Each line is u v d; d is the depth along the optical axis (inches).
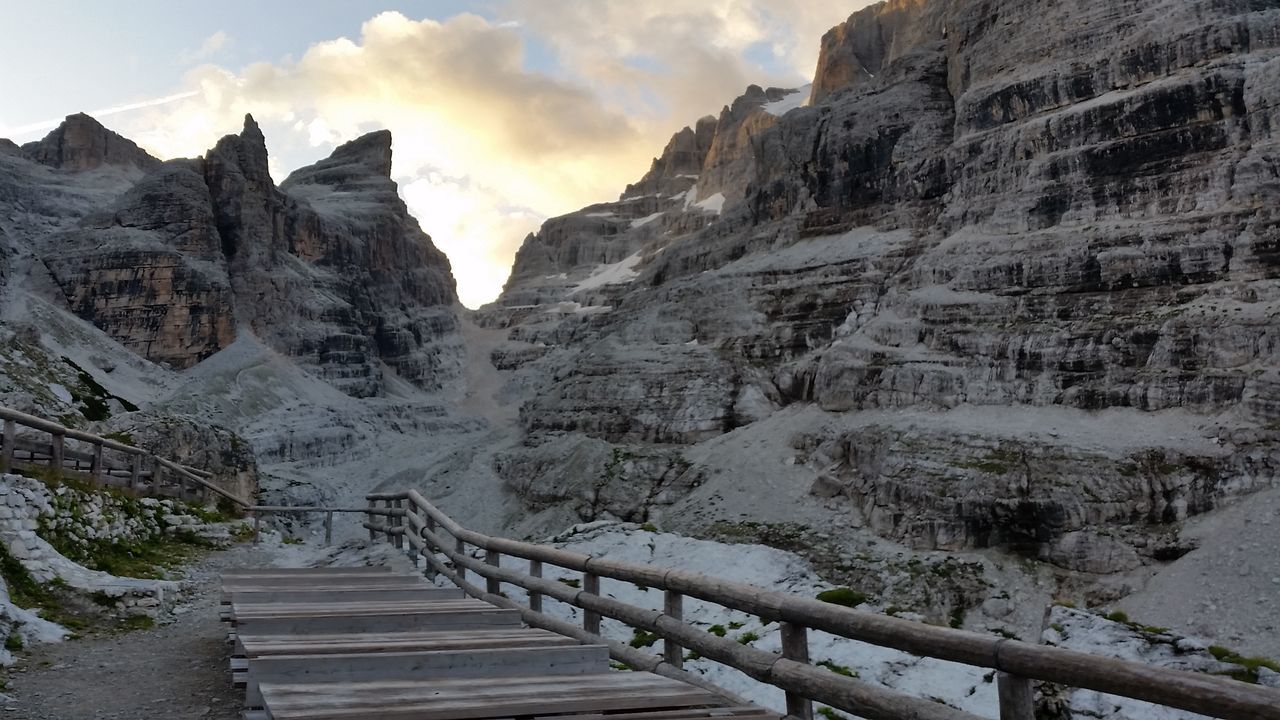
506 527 2628.0
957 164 2856.8
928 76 3467.0
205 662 512.1
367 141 6781.5
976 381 2212.1
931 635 276.8
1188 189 2235.5
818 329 2847.0
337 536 2679.6
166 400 3558.1
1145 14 2536.9
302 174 6697.8
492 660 362.0
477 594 607.8
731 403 2768.2
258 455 3563.0
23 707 411.2
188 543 952.9
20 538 628.7
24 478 697.6
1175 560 1546.5
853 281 2913.4
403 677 345.7
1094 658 235.0
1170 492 1651.1
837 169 3398.1
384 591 560.7
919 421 2092.8
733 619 880.3
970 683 757.3
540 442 3078.2
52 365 1943.9
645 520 2341.3
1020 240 2450.8
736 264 3503.9
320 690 292.2
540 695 304.3
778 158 3964.1
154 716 409.7
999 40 2918.3
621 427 2876.5
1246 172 2135.8
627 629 834.8
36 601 588.7
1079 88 2583.7
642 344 3233.3
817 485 2121.1
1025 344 2185.0
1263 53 2263.8
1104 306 2183.8
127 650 533.3
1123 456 1744.6
